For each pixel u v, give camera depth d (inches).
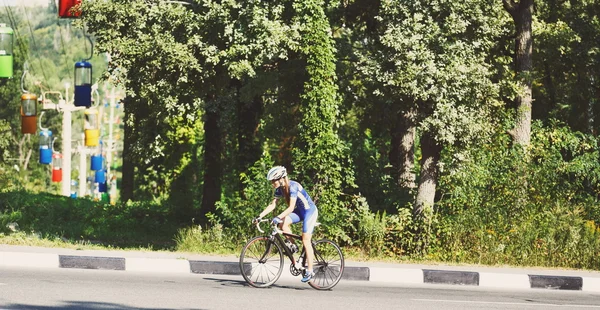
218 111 1393.9
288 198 844.6
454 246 1176.2
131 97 1269.7
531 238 1189.1
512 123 1339.8
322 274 866.1
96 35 1228.5
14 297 653.9
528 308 792.9
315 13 1185.4
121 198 2198.6
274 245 846.5
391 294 844.0
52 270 864.9
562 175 1338.6
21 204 1547.7
